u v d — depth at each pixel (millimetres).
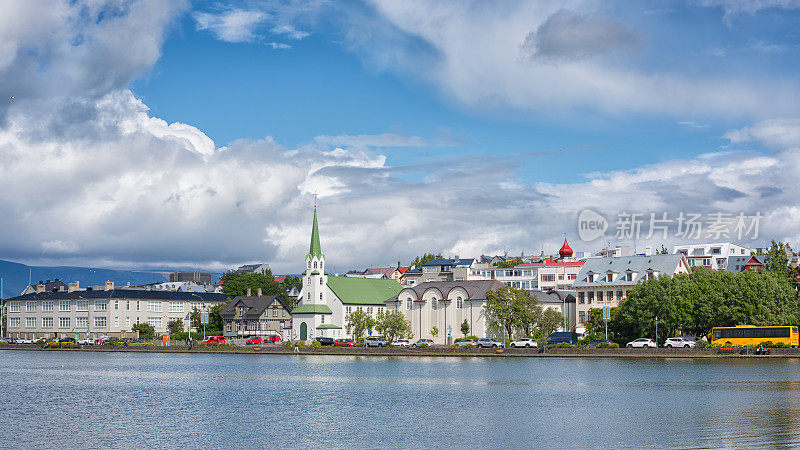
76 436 76375
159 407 96125
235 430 78750
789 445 66438
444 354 192500
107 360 193125
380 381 125312
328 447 69938
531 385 116000
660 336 183375
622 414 85062
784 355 162500
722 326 179875
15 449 70500
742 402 92125
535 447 68125
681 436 71125
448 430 77125
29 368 163625
